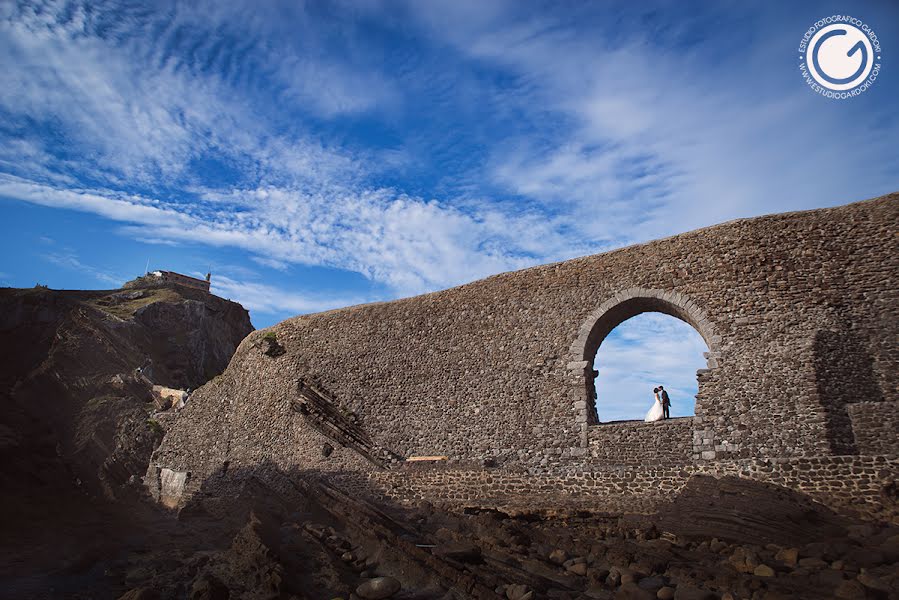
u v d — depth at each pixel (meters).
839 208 15.16
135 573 12.94
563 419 16.83
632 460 15.34
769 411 14.05
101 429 35.56
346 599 10.74
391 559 12.41
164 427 33.69
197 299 57.88
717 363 15.02
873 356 13.64
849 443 13.09
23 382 38.44
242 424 26.05
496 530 14.19
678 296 16.12
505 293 19.45
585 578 11.24
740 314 15.16
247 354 27.61
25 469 30.06
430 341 20.55
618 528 13.99
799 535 11.79
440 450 18.75
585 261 18.23
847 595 8.92
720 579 10.06
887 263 14.16
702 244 16.27
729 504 13.02
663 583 10.44
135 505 29.20
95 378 40.72
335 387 22.44
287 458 22.84
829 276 14.59
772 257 15.27
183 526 21.84
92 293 53.00
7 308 44.00
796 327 14.46
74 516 25.58
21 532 20.09
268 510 18.95
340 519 16.05
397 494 18.75
